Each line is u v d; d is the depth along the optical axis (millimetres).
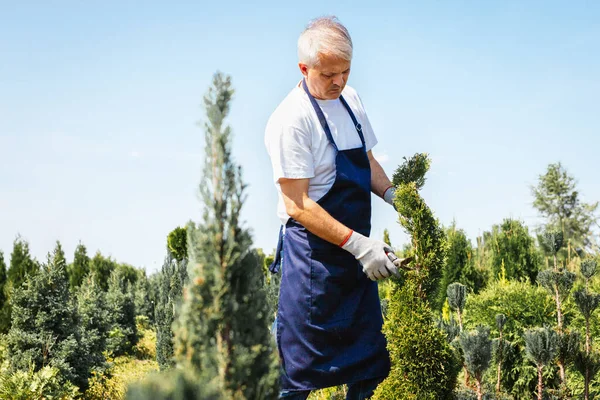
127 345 14250
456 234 7590
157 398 1456
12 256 14133
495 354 4129
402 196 3004
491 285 6152
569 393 4035
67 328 9039
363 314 3027
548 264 7574
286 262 3076
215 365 1742
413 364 2822
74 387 8289
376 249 2871
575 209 33438
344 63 2906
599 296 4215
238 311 1801
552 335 3631
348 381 2979
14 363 8461
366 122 3438
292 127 2957
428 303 2953
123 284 18984
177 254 10656
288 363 3016
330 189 3039
